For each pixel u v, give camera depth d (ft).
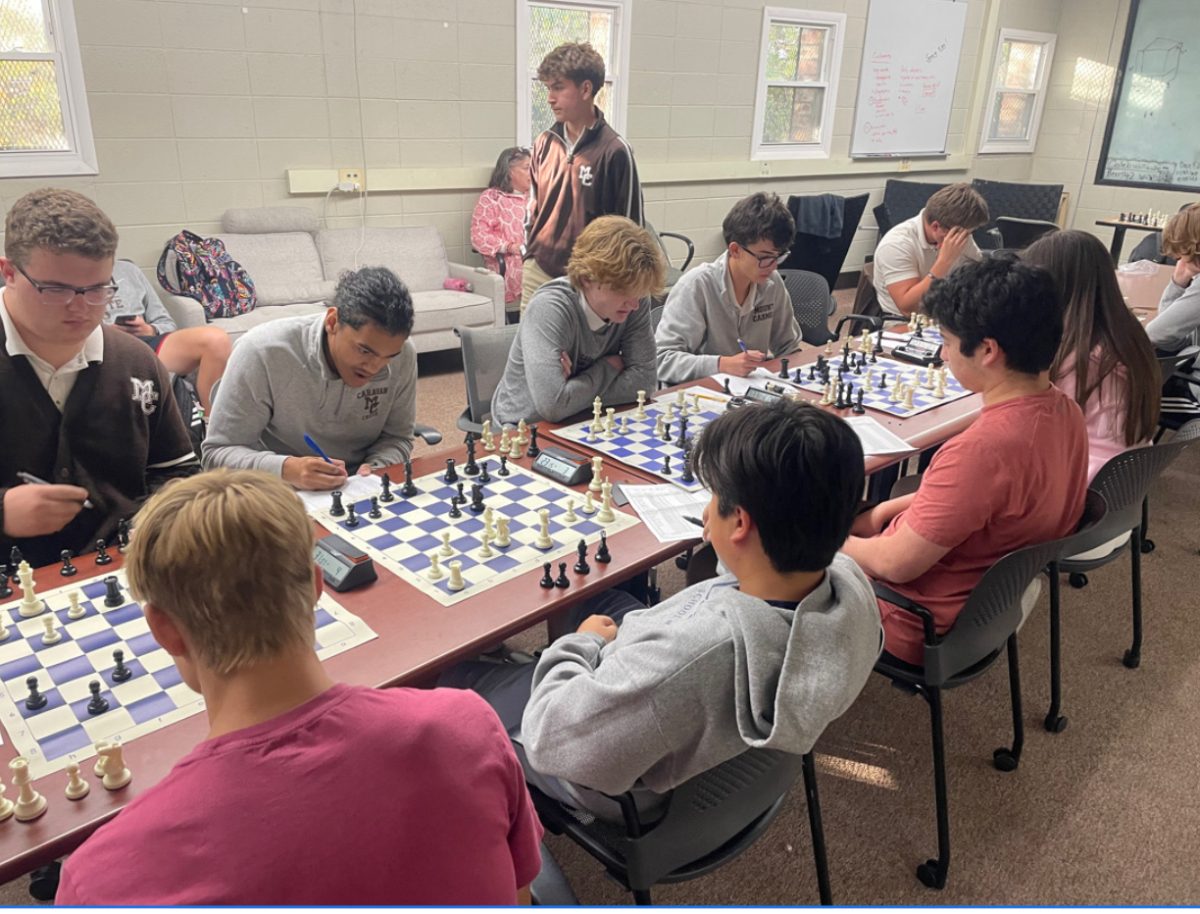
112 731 3.56
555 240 11.60
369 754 2.31
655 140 20.17
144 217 14.61
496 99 17.63
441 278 17.02
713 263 9.72
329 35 15.37
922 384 8.98
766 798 4.17
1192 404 10.34
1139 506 6.95
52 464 5.43
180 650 2.43
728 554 3.40
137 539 2.34
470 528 5.54
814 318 12.56
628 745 3.31
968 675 5.79
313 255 15.79
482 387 8.77
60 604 4.48
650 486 6.27
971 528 5.18
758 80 21.45
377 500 5.76
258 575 2.28
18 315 5.05
